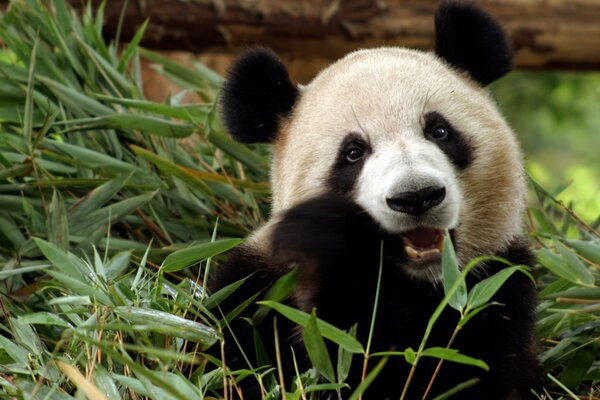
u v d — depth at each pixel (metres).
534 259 9.58
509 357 8.84
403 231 8.33
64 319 9.01
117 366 8.02
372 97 9.02
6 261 10.12
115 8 14.94
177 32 15.34
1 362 8.38
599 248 9.56
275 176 9.96
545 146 25.45
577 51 16.70
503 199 9.28
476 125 9.19
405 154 8.45
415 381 8.58
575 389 9.34
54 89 11.29
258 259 9.41
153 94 16.03
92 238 10.09
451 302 7.63
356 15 15.84
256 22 15.57
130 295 8.33
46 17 11.78
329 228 8.31
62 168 10.95
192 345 8.87
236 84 10.05
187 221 10.86
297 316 7.38
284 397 7.36
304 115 9.51
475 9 10.00
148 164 11.40
